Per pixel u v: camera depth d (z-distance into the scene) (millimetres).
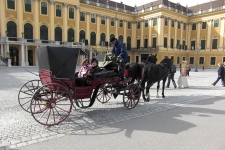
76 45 39375
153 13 46719
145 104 7988
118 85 7121
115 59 7051
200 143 4293
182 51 51312
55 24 39625
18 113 6262
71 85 5688
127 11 50438
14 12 35469
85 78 6230
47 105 5227
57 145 4094
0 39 33875
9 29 35281
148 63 8266
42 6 38062
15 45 36406
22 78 15367
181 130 5039
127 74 7898
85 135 4641
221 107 7586
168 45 47375
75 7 41562
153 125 5398
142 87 7781
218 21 46250
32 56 38406
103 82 6590
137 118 6031
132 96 7090
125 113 6555
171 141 4371
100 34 46344
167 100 8820
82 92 6008
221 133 4879
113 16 47969
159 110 7023
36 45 37094
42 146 4035
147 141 4352
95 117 6055
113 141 4328
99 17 45656
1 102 7594
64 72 5512
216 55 46938
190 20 51656
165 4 47219
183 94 10445
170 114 6535
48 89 5613
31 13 37031
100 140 4371
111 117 6078
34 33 37500
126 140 4391
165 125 5410
